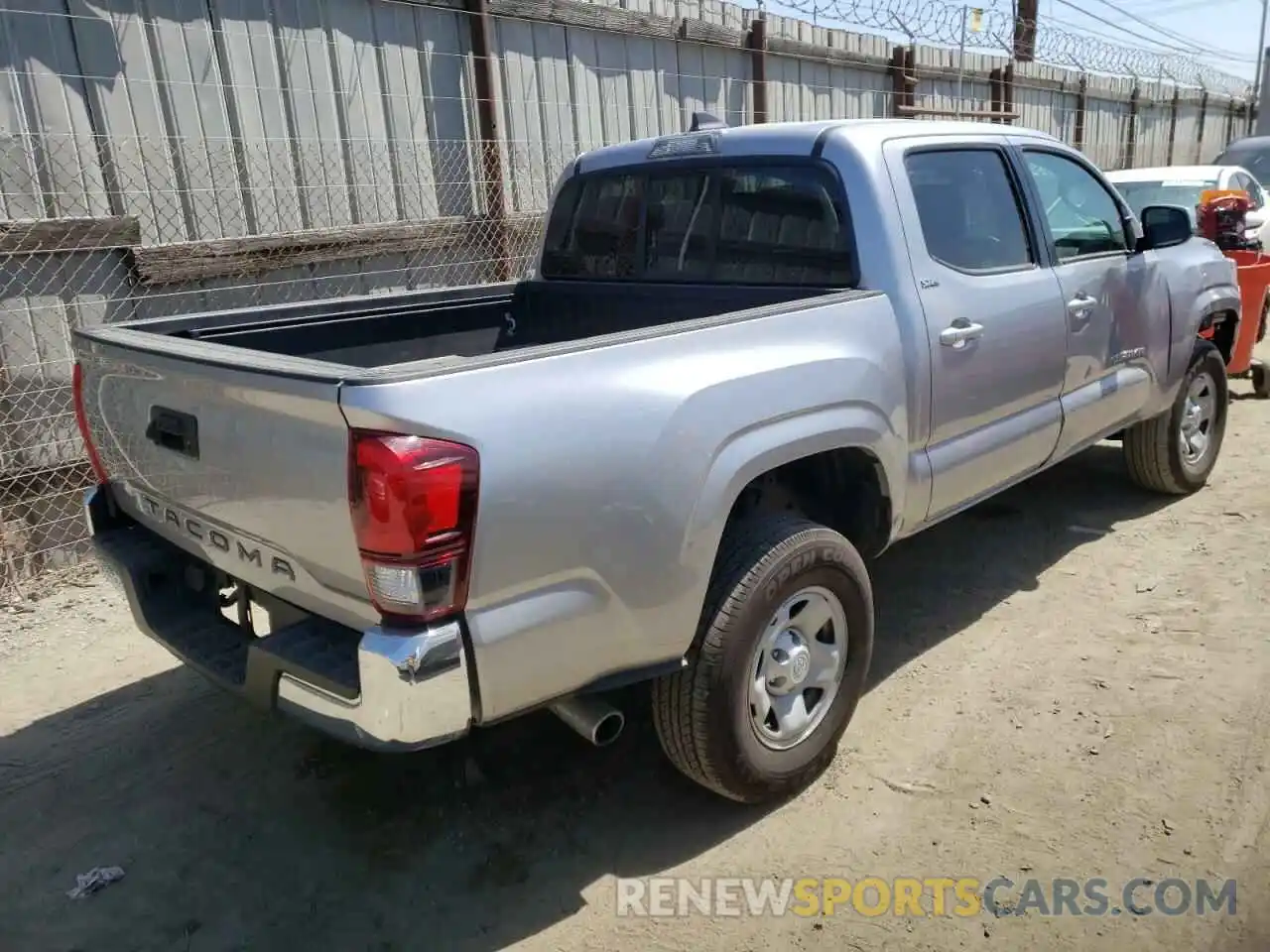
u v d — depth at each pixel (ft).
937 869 9.30
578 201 14.51
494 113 21.81
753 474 9.21
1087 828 9.68
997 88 41.42
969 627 13.83
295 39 18.60
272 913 9.20
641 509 8.30
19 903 9.43
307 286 19.45
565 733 11.80
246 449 8.12
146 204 17.03
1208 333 18.30
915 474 11.50
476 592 7.53
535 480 7.66
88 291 16.47
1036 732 11.26
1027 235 13.44
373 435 7.10
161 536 10.27
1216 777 10.27
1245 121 73.51
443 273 21.70
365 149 20.02
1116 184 32.68
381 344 13.24
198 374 8.30
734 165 12.34
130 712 12.69
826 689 10.48
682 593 8.71
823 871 9.38
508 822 10.30
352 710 7.61
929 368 11.37
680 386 8.64
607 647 8.45
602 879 9.44
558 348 8.04
